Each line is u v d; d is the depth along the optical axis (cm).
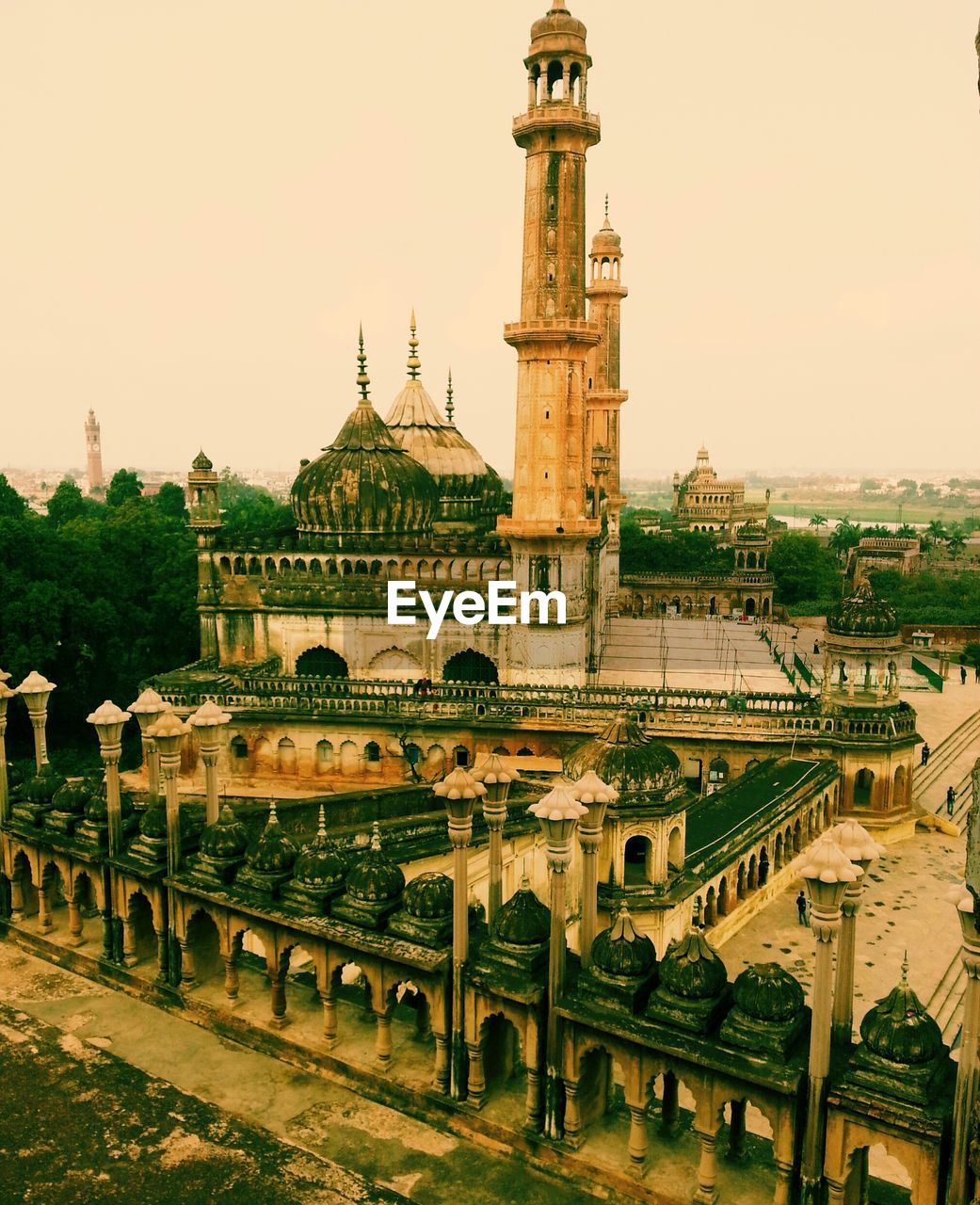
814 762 5028
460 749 5706
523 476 6097
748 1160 1546
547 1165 1570
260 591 6694
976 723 7031
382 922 1783
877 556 15650
